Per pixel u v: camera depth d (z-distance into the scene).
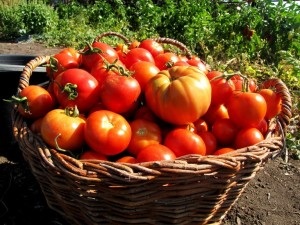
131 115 0.56
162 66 0.63
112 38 1.89
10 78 0.73
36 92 0.55
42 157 0.46
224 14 1.77
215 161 0.45
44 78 0.76
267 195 0.72
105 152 0.48
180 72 0.52
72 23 2.17
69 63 0.60
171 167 0.43
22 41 1.98
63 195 0.50
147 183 0.44
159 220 0.50
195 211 0.51
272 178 0.77
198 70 0.53
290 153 0.85
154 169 0.43
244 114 0.52
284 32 1.45
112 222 0.49
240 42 1.46
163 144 0.52
